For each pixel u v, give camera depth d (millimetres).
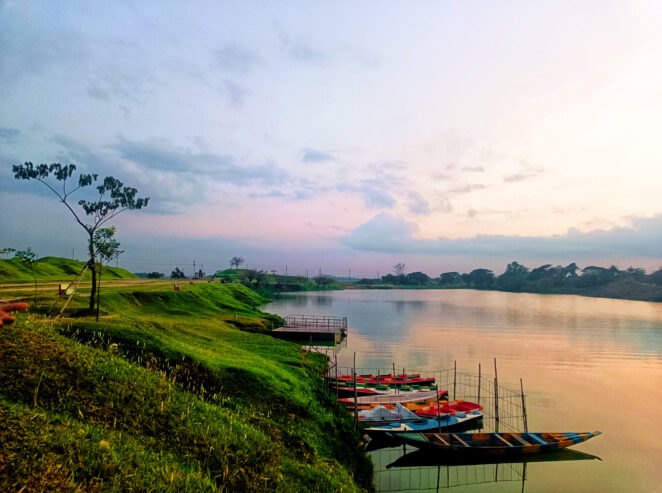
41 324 18281
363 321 97000
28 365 12867
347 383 36906
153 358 22047
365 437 26156
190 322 50375
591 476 23750
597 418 33406
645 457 26141
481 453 23922
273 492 11102
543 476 23656
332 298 183625
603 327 92812
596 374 48000
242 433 14422
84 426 10273
